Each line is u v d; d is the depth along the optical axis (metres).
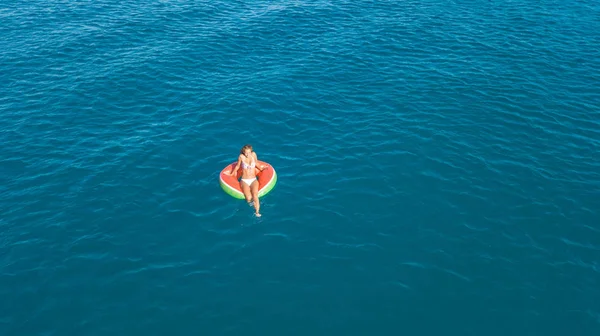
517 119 19.25
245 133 18.19
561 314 11.48
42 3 29.75
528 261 12.91
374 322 11.21
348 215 14.36
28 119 18.70
